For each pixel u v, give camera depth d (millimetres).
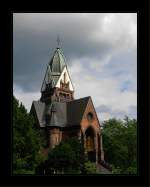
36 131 60281
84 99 111500
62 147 68812
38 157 55156
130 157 79812
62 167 64812
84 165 71812
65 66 126938
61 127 112062
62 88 125188
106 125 98062
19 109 52281
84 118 109000
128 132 81938
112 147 90312
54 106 113562
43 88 124938
